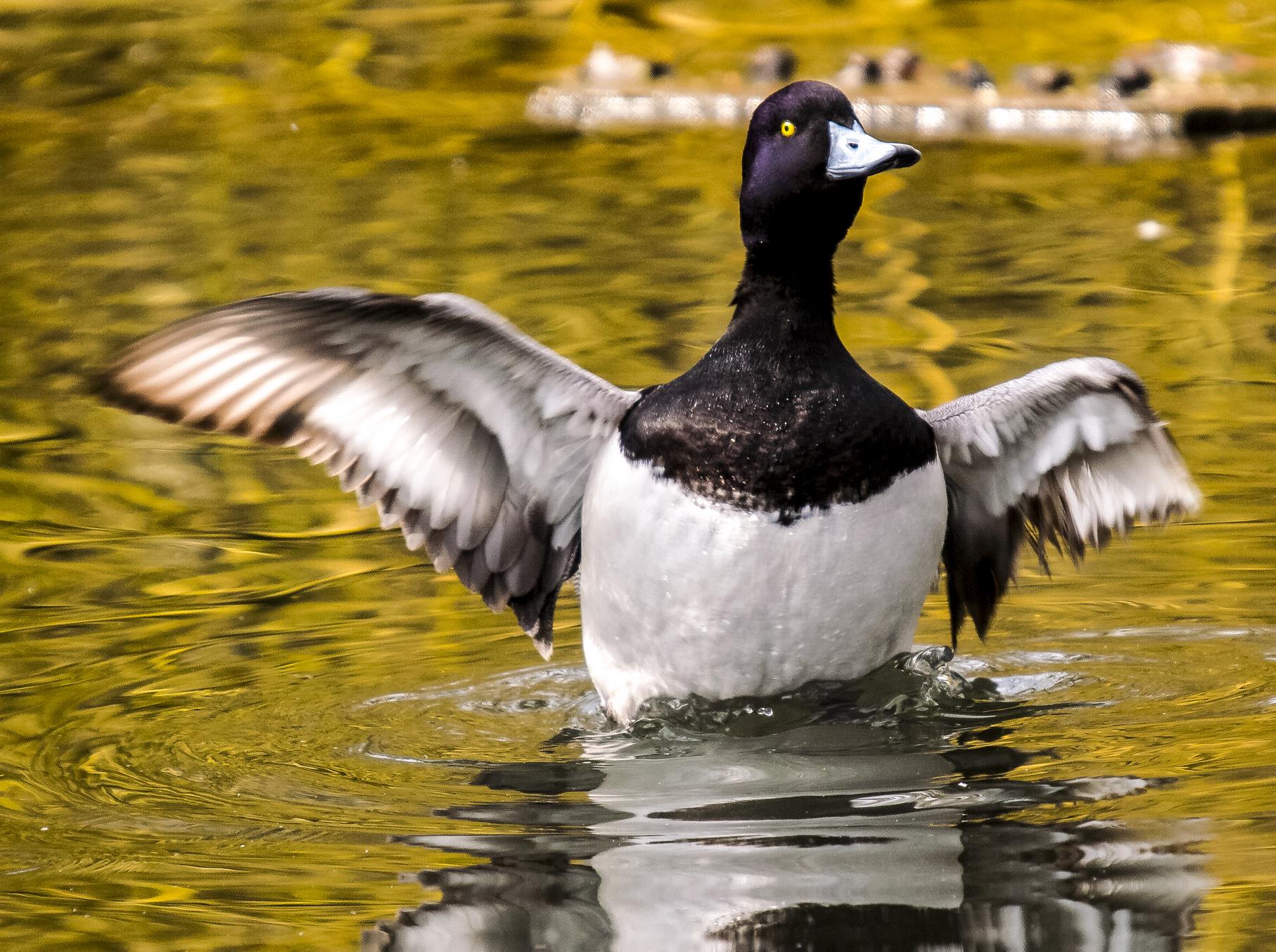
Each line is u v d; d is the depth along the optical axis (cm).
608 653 894
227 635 996
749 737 855
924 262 1664
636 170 2016
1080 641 980
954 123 2144
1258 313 1492
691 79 2322
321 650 979
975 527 957
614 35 2562
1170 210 1803
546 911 647
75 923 649
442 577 1095
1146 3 2567
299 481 1268
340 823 748
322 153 2116
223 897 670
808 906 638
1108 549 1112
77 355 1460
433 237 1755
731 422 841
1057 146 2086
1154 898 628
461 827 740
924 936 606
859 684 882
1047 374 900
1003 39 2434
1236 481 1170
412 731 870
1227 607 1016
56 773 812
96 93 2389
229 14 2702
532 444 917
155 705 900
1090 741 820
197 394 866
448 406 905
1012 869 663
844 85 2248
